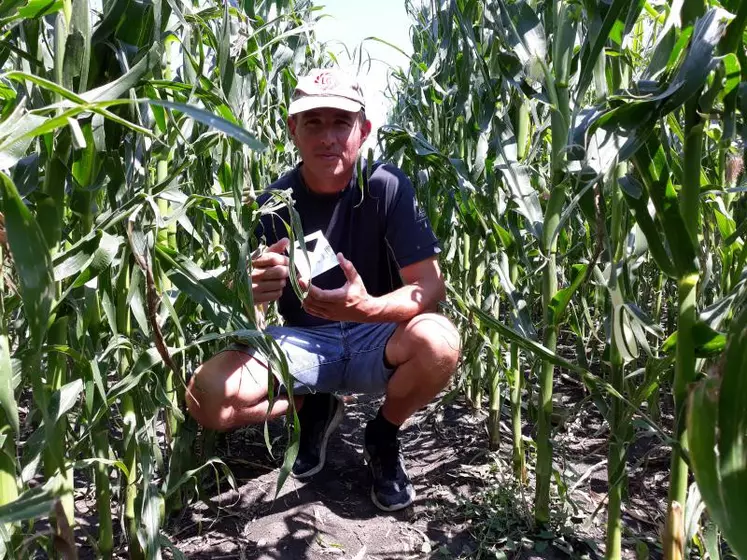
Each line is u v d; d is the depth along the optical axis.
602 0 1.03
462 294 2.31
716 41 0.80
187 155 1.17
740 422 0.59
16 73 0.56
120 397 1.22
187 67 1.20
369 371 1.81
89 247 0.82
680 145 1.63
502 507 1.65
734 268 1.34
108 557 1.29
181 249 1.84
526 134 1.62
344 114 1.62
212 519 1.64
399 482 1.72
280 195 0.98
